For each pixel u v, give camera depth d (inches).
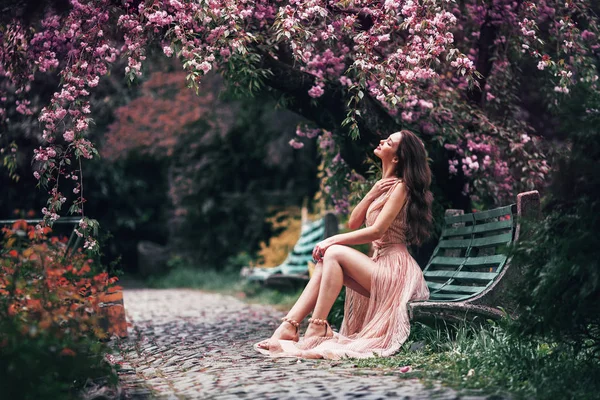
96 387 157.2
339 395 145.6
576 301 154.9
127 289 619.8
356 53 246.1
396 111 274.8
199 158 738.8
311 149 668.1
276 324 301.9
